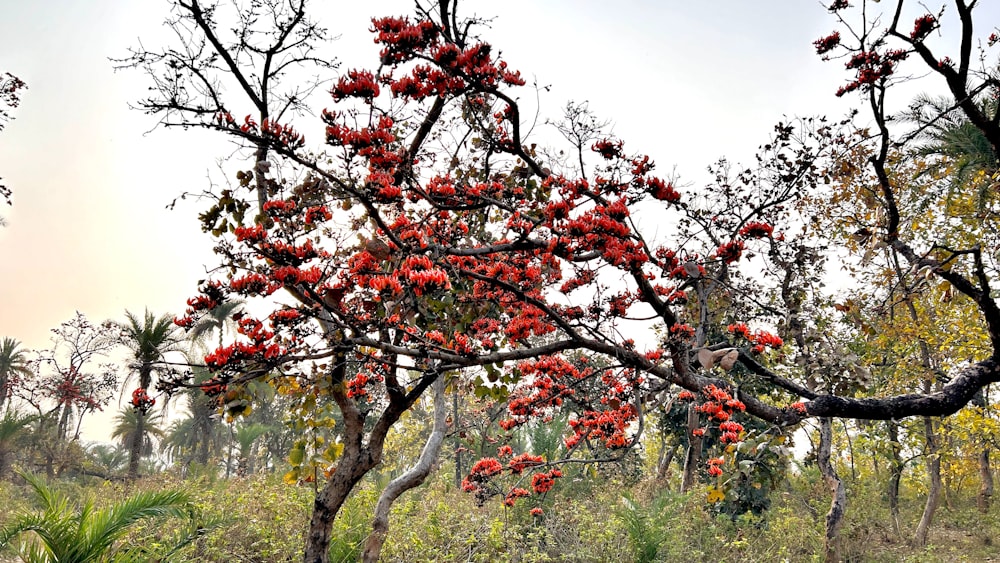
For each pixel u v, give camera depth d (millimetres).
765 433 4340
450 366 3891
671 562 8398
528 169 5508
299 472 5617
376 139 3748
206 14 4887
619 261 3811
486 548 8047
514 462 7379
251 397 4559
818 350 5383
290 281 3480
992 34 5457
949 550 12273
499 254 5395
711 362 4148
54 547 4941
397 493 6570
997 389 11961
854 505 12688
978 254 5359
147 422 25062
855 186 8195
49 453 18844
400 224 4871
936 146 9781
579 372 6191
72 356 21453
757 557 8906
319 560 5234
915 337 10227
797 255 6078
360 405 6543
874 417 5113
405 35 3410
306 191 4949
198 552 7074
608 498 11188
